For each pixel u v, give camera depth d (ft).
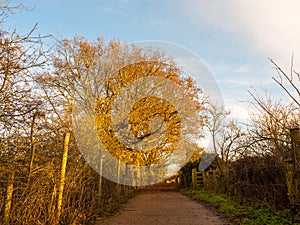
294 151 13.25
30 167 11.06
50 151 13.23
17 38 9.75
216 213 17.79
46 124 12.32
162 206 22.53
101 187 21.30
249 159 19.70
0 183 9.96
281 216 13.09
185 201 26.55
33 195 10.77
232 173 24.73
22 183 10.53
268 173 16.88
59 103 13.47
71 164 15.20
